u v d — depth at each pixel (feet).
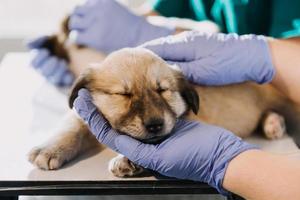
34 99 3.79
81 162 2.77
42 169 2.64
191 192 2.55
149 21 4.04
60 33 4.36
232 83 3.33
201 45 3.14
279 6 3.54
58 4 5.57
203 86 3.25
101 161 2.79
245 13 3.73
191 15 4.51
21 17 5.59
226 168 2.43
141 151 2.56
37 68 4.30
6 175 2.56
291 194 2.25
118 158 2.65
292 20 3.47
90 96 2.76
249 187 2.35
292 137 3.37
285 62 3.10
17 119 3.40
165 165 2.52
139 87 2.62
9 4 5.55
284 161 2.41
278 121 3.33
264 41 3.19
